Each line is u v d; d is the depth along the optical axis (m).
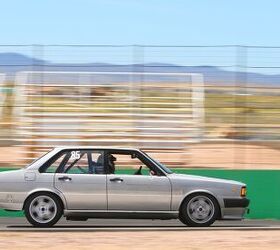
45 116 28.06
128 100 28.28
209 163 28.41
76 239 14.20
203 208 17.75
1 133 27.97
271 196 22.23
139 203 17.55
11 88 28.27
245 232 15.91
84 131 28.12
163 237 14.56
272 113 27.05
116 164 22.97
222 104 27.78
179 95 28.31
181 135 28.41
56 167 17.53
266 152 32.34
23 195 17.27
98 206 17.47
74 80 28.38
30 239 14.23
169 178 17.69
